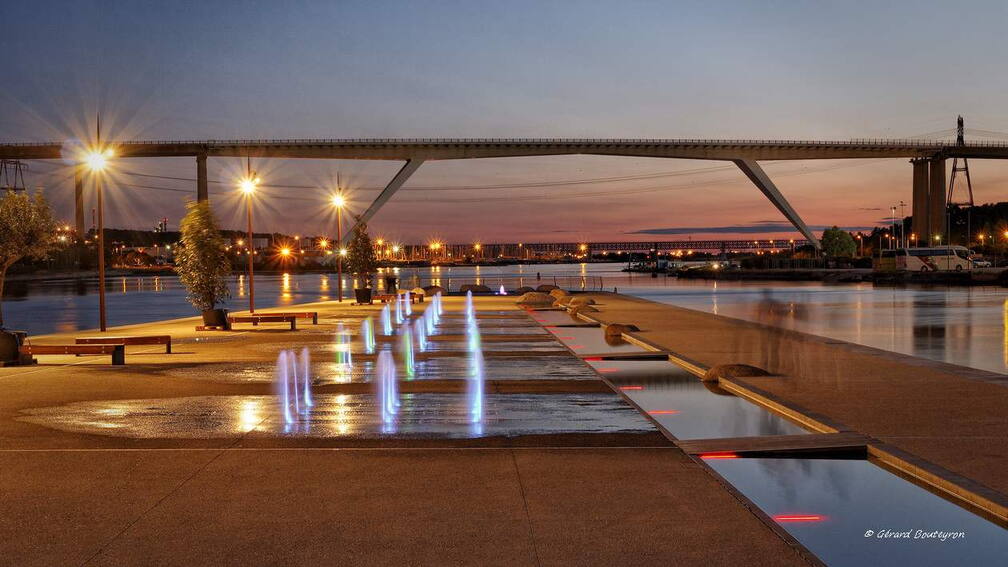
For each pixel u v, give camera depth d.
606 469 7.92
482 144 151.25
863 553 6.12
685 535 6.01
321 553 5.69
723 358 17.05
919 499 7.30
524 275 146.50
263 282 106.19
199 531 6.16
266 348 20.00
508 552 5.68
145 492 7.17
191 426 10.11
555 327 26.31
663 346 19.36
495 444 9.06
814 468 8.29
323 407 11.53
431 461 8.27
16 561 5.58
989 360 19.78
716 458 8.67
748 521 6.32
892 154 162.50
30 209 20.92
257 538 6.00
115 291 78.50
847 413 10.55
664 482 7.43
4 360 16.28
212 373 15.26
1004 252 134.62
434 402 11.96
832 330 28.47
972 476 7.56
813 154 161.12
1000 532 6.52
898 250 95.44
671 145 155.12
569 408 11.41
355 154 147.88
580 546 5.79
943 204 161.12
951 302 45.88
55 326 32.69
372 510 6.63
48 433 9.66
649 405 12.08
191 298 27.77
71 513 6.60
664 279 106.19
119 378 14.52
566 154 156.62
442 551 5.71
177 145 140.62
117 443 9.12
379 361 17.20
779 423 10.61
